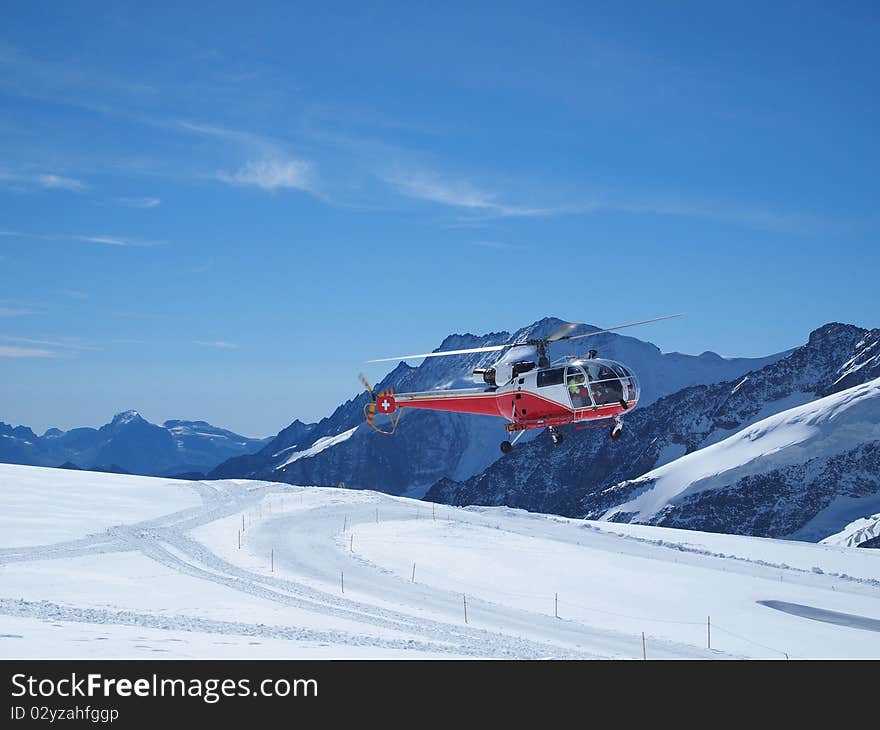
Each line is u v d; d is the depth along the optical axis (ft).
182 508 258.78
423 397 137.39
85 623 100.32
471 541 220.64
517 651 113.50
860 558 251.60
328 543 213.25
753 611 167.43
